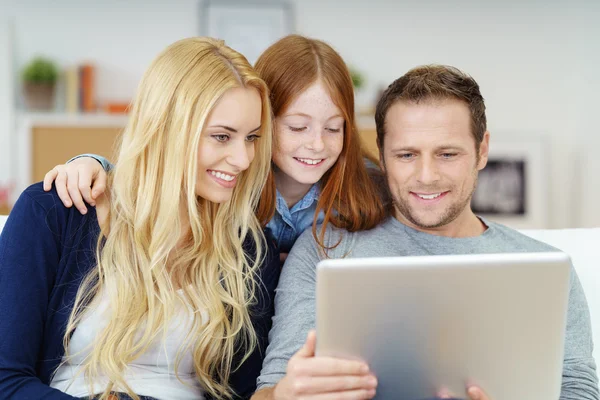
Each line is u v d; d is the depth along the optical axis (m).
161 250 1.66
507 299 1.22
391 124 1.71
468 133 1.68
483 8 5.05
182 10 4.85
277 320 1.73
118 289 1.64
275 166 1.97
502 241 1.78
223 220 1.79
